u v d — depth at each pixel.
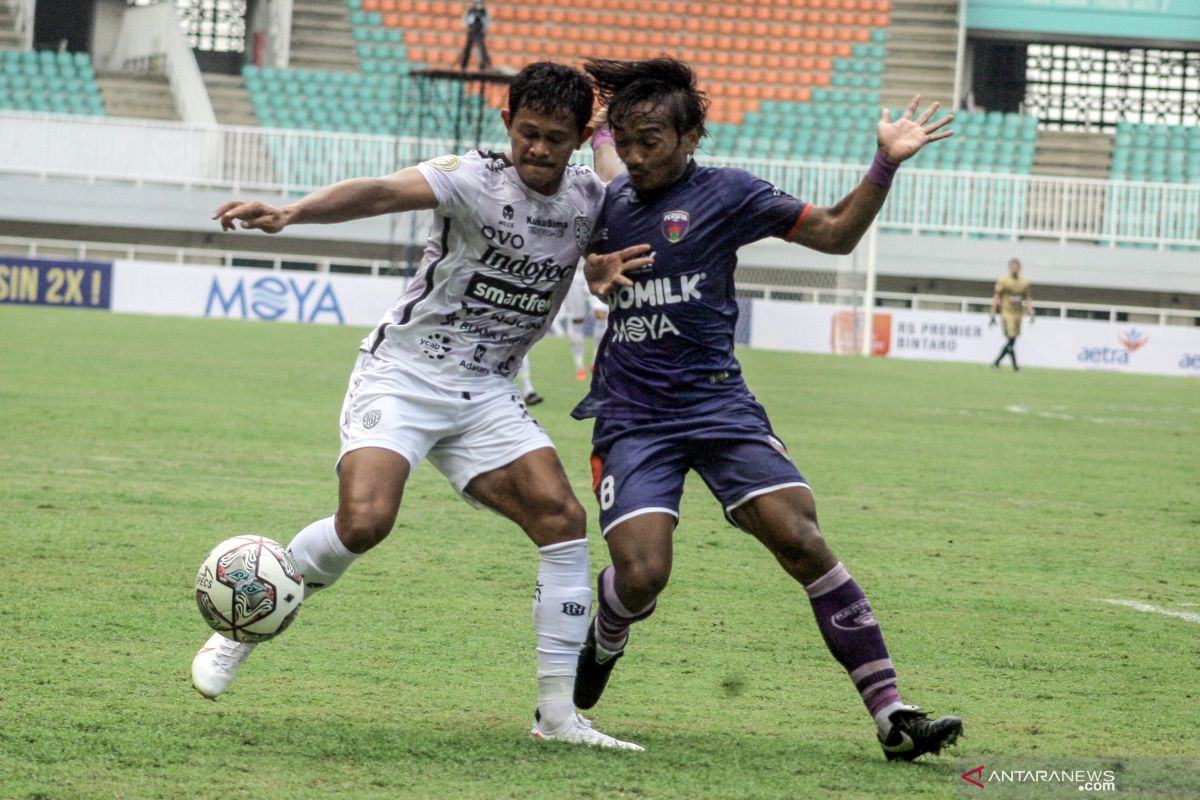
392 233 80.88
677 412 10.80
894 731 10.10
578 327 50.09
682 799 9.00
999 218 81.94
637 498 10.66
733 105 95.75
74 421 30.27
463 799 8.86
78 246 80.94
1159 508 24.94
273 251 84.00
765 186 10.88
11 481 22.22
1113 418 43.53
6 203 80.62
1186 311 79.69
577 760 9.87
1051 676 13.10
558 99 10.27
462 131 83.56
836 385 52.22
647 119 10.45
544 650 10.57
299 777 9.22
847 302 81.00
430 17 99.44
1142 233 81.62
